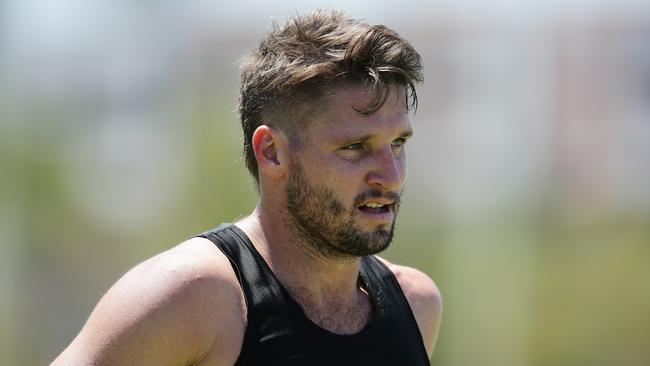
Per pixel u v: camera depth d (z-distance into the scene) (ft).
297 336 33.12
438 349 189.26
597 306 208.44
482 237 209.87
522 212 222.28
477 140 280.92
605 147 296.30
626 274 208.85
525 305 207.62
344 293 35.42
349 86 33.58
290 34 34.76
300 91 33.83
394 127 33.78
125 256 276.21
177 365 32.24
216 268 33.09
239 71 36.96
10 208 263.08
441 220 192.85
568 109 296.51
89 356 31.81
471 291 197.67
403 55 34.14
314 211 34.01
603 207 227.20
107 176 286.87
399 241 187.11
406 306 37.37
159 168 285.64
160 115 327.88
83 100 310.65
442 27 299.17
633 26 302.04
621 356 206.80
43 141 269.85
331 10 35.40
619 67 303.27
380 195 33.73
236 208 202.90
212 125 211.82
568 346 207.21
